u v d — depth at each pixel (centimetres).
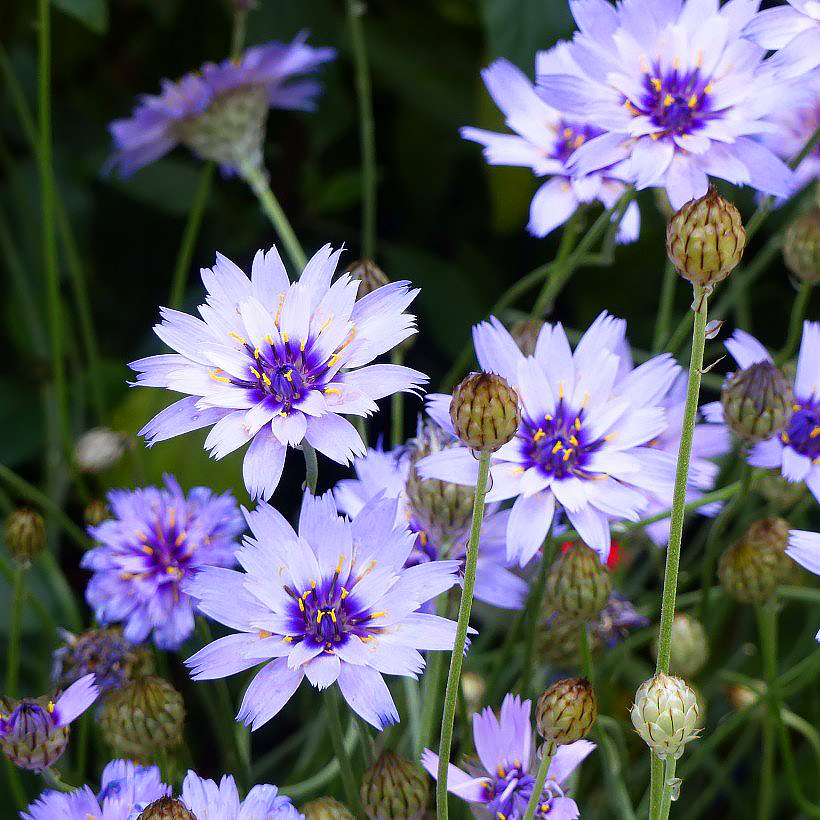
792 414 51
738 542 52
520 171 63
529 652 50
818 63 48
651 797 45
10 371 74
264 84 60
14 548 52
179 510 52
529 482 48
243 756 52
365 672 46
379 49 69
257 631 46
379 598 46
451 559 50
